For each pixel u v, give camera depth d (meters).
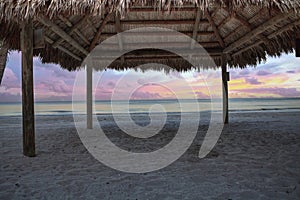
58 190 2.29
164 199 2.07
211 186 2.34
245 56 6.43
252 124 7.31
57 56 5.49
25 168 2.97
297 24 3.79
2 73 4.41
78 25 4.34
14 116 15.48
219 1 2.42
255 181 2.44
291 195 2.09
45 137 5.31
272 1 2.44
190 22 5.00
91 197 2.13
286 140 4.56
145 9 4.38
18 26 3.64
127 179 2.59
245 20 4.46
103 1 2.41
